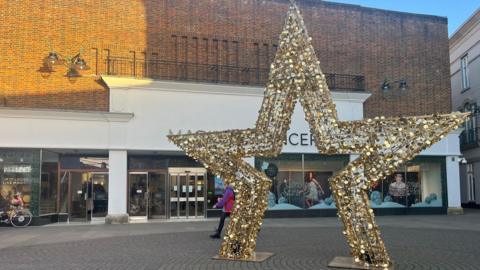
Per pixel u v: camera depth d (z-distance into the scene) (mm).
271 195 22094
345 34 24281
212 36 22125
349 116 23484
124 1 21125
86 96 20203
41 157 19375
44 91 19781
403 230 16094
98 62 20516
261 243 12508
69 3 20438
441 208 24406
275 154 9938
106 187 20953
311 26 23734
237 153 10070
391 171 8766
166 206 21688
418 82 25375
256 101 21969
